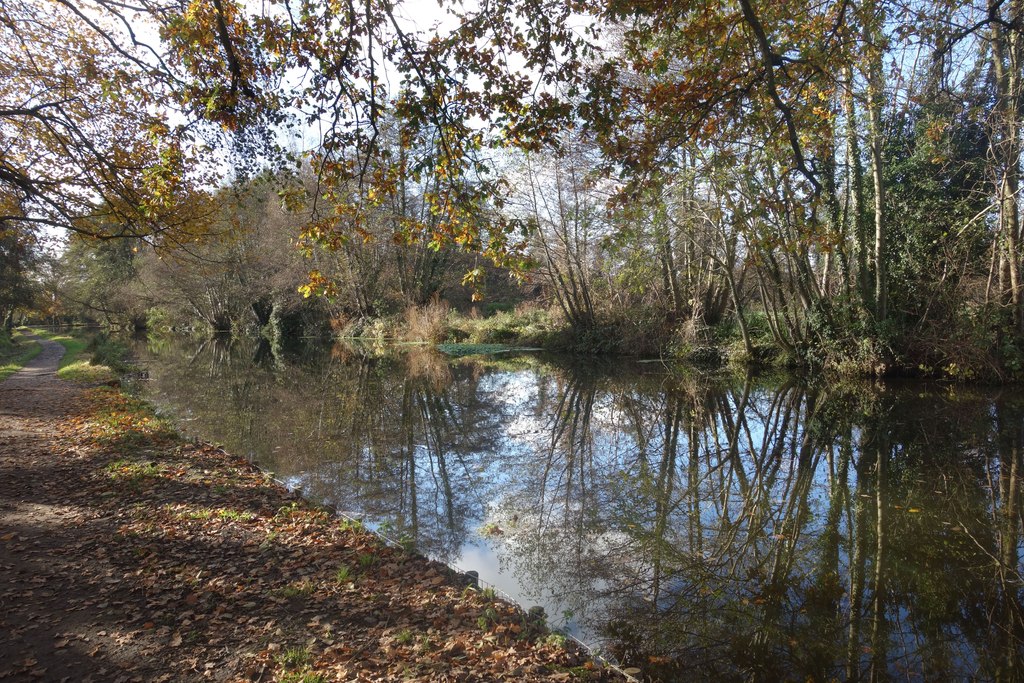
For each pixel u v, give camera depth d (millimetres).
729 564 6094
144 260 42344
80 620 4301
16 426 11484
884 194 16984
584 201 22875
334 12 6402
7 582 4879
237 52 6672
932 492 8164
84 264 42219
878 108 14125
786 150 10766
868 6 6906
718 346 22938
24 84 10617
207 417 13930
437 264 40125
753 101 6992
